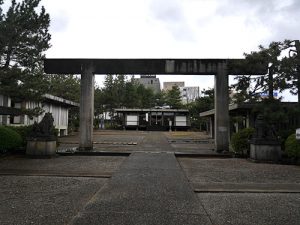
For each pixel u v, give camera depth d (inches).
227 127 626.2
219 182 341.7
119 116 2149.4
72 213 223.8
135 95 2269.9
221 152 616.7
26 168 428.5
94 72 644.1
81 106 643.5
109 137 1149.7
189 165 474.9
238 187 315.3
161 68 634.8
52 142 552.4
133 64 639.1
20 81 599.2
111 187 301.7
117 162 489.1
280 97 584.7
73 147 719.7
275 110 564.7
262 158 509.0
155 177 351.9
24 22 582.9
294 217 219.9
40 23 608.4
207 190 299.6
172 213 220.4
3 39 553.3
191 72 631.8
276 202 260.2
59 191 293.3
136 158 511.8
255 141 514.9
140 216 212.5
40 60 624.4
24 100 616.4
